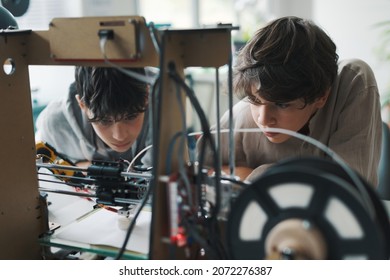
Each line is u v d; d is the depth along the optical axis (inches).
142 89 50.5
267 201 26.5
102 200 40.4
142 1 140.9
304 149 53.7
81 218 42.9
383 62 108.2
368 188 27.2
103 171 39.1
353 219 24.7
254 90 48.2
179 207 29.9
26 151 40.4
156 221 29.9
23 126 39.9
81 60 36.0
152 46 33.4
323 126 54.8
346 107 54.0
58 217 44.5
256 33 50.7
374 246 24.4
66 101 62.6
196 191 32.6
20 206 40.0
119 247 36.5
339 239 25.3
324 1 117.5
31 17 109.0
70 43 35.7
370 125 53.2
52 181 44.5
